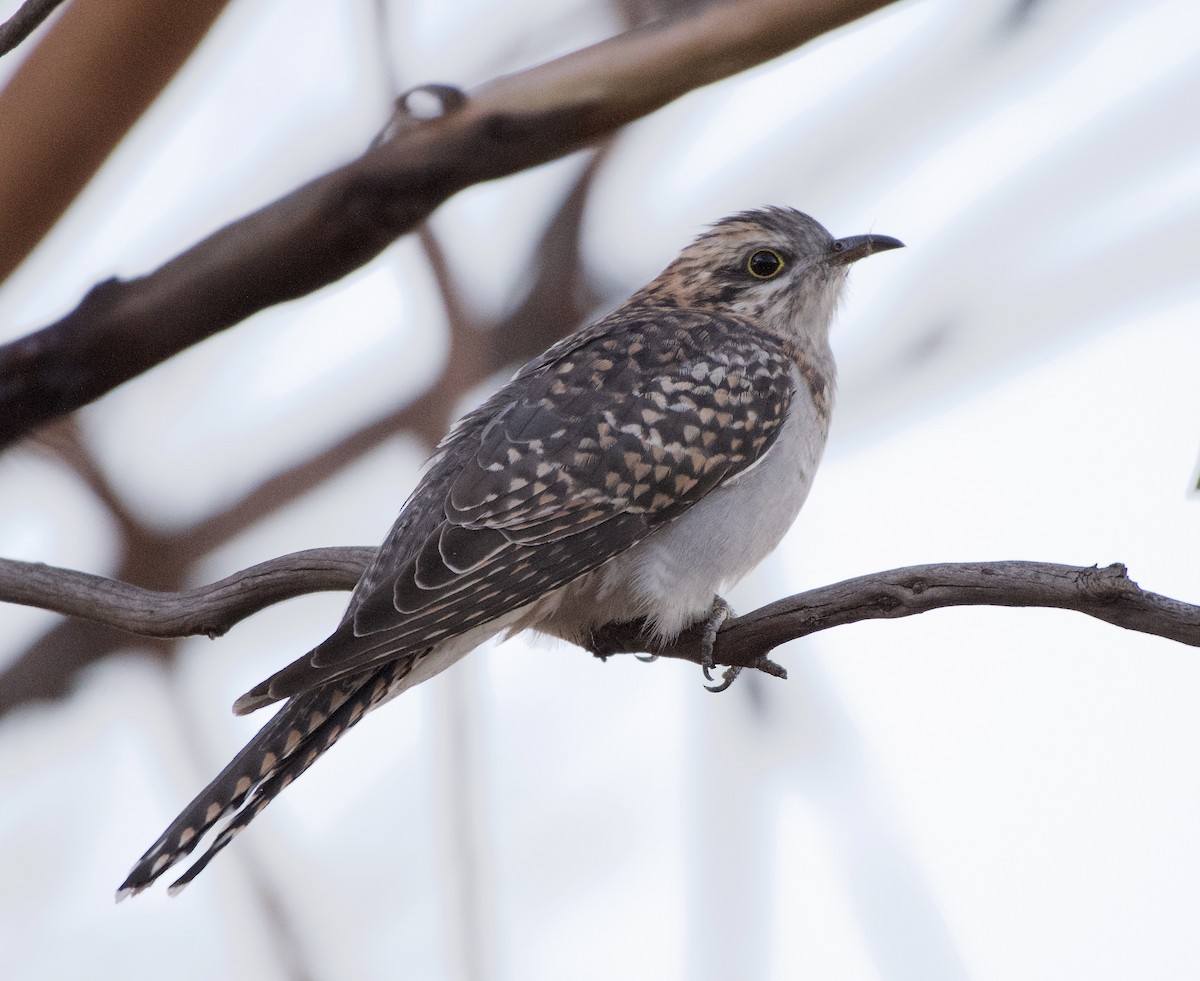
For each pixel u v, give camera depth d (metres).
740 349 10.54
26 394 7.89
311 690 8.58
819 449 11.02
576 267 11.75
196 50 8.41
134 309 7.77
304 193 7.60
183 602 8.97
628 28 9.73
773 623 8.52
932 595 7.52
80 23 8.27
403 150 7.57
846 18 7.86
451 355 11.43
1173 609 6.64
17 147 8.50
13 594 9.09
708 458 9.94
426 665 8.93
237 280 7.78
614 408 9.84
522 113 7.61
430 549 8.87
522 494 9.40
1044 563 7.16
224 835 7.98
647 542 9.80
